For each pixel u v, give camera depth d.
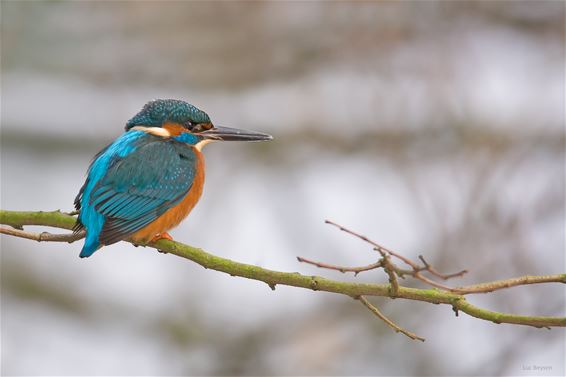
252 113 15.48
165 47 15.30
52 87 15.89
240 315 13.48
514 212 13.16
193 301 13.61
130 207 7.62
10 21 15.28
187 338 13.52
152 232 7.79
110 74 15.52
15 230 7.13
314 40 14.99
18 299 14.35
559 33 15.13
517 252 12.84
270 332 13.33
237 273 6.71
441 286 6.16
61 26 15.43
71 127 15.95
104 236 7.32
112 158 7.87
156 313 13.98
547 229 13.30
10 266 14.30
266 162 15.41
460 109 14.27
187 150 8.27
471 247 13.01
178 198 7.93
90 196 7.55
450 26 14.77
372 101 14.52
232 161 15.25
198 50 15.28
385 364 12.75
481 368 12.25
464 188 13.36
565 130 14.27
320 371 12.92
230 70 15.36
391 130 14.46
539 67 14.96
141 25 15.27
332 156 15.54
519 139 14.16
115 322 14.22
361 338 13.00
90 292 14.44
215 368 13.34
